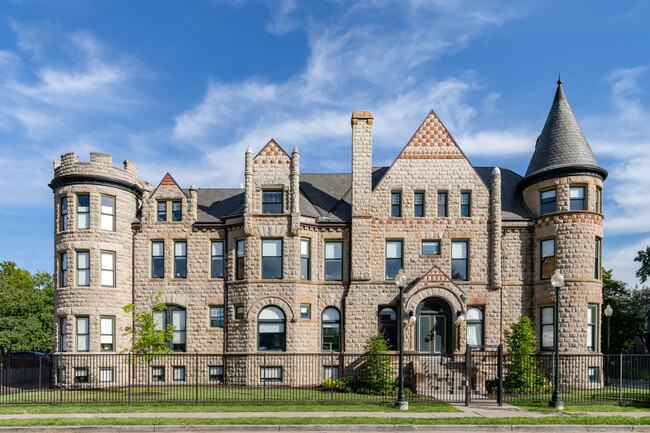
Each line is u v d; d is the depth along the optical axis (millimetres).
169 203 32906
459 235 31484
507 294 31297
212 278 32062
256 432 16719
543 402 22453
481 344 30625
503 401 22656
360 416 18234
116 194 31766
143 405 20984
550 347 30219
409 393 25219
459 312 29938
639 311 48344
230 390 26984
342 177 36844
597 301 29781
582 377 28625
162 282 32094
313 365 30359
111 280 31250
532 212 32312
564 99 33062
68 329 30016
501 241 31734
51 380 29469
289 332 30125
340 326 31328
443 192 32156
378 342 26781
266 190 31500
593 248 30188
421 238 31594
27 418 17906
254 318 30359
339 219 32281
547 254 31047
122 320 31281
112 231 31453
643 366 26078
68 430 16656
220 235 32406
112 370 30281
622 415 18922
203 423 16953
